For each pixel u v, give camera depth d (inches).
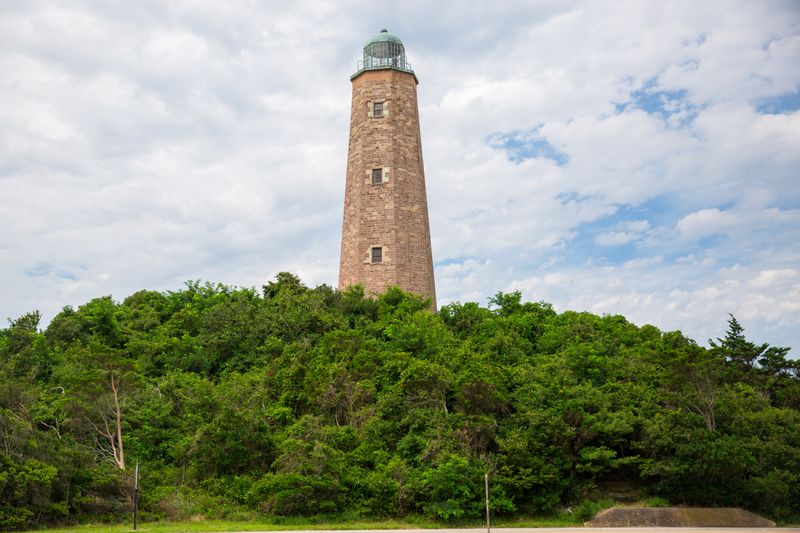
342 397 1772.9
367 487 1535.4
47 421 1797.5
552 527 1465.3
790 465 1611.7
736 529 1418.6
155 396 1915.6
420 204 2551.7
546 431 1584.6
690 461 1542.8
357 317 2290.8
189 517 1508.4
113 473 1541.6
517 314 2416.3
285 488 1505.9
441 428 1606.8
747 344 2267.5
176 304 2620.6
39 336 2223.2
